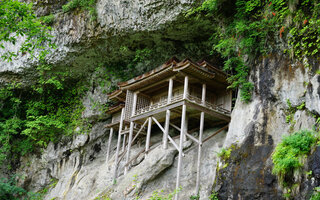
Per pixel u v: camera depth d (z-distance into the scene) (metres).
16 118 27.06
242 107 14.78
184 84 16.77
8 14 11.72
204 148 17.05
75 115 26.20
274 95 13.47
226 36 16.14
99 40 22.44
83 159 24.73
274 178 11.45
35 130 25.89
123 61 24.45
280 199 10.85
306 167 10.36
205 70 16.55
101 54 23.83
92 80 25.81
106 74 25.08
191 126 19.61
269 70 14.02
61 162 25.58
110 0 21.38
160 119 19.20
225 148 14.10
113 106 23.44
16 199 23.86
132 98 20.27
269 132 12.96
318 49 12.02
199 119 18.17
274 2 13.85
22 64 25.14
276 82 13.55
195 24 18.86
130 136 19.19
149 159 17.11
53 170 25.62
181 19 18.66
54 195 23.16
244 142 13.42
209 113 16.67
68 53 23.81
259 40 14.63
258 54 14.73
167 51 22.08
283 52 13.64
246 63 15.23
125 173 18.44
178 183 14.29
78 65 24.98
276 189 11.18
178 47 21.50
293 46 13.13
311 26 12.45
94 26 22.11
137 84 19.44
